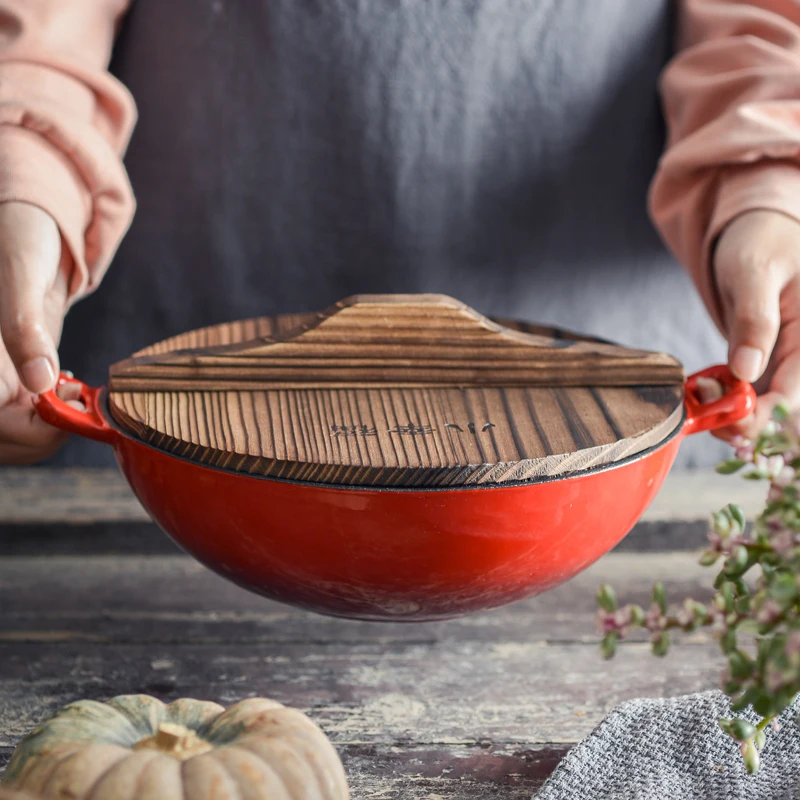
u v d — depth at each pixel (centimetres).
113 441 55
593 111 97
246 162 97
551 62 95
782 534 37
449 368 58
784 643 35
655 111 99
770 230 70
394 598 53
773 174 77
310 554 50
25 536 79
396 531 49
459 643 67
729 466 43
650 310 105
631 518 55
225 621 69
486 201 99
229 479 49
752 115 81
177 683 62
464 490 47
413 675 63
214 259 101
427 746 56
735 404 58
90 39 87
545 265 102
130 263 101
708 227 84
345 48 92
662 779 50
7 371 63
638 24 95
